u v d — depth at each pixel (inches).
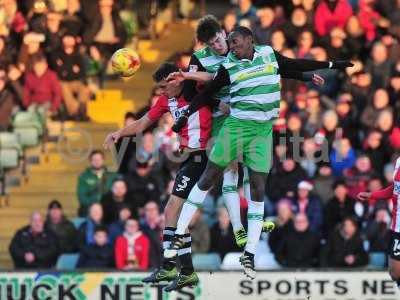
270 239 1304.1
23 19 1503.4
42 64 1467.8
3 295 1211.9
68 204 1433.3
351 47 1487.5
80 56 1486.2
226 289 1213.1
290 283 1218.0
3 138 1434.5
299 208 1328.7
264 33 1480.1
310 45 1462.8
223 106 900.0
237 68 880.9
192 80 905.5
